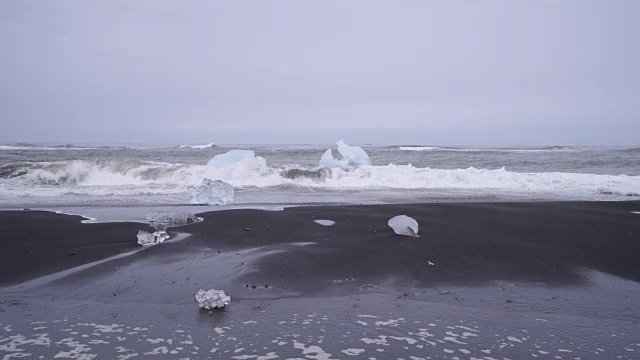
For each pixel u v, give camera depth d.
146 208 8.80
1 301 3.83
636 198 11.08
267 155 26.34
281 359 2.81
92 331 3.23
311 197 10.82
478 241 6.12
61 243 5.80
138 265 4.89
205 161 20.36
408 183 13.35
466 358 2.85
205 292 3.82
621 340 3.18
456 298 4.05
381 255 5.35
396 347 3.01
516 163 20.86
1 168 12.62
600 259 5.35
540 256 5.43
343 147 17.84
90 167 13.04
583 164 20.14
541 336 3.23
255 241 6.02
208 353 2.89
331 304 3.86
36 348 2.93
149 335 3.17
